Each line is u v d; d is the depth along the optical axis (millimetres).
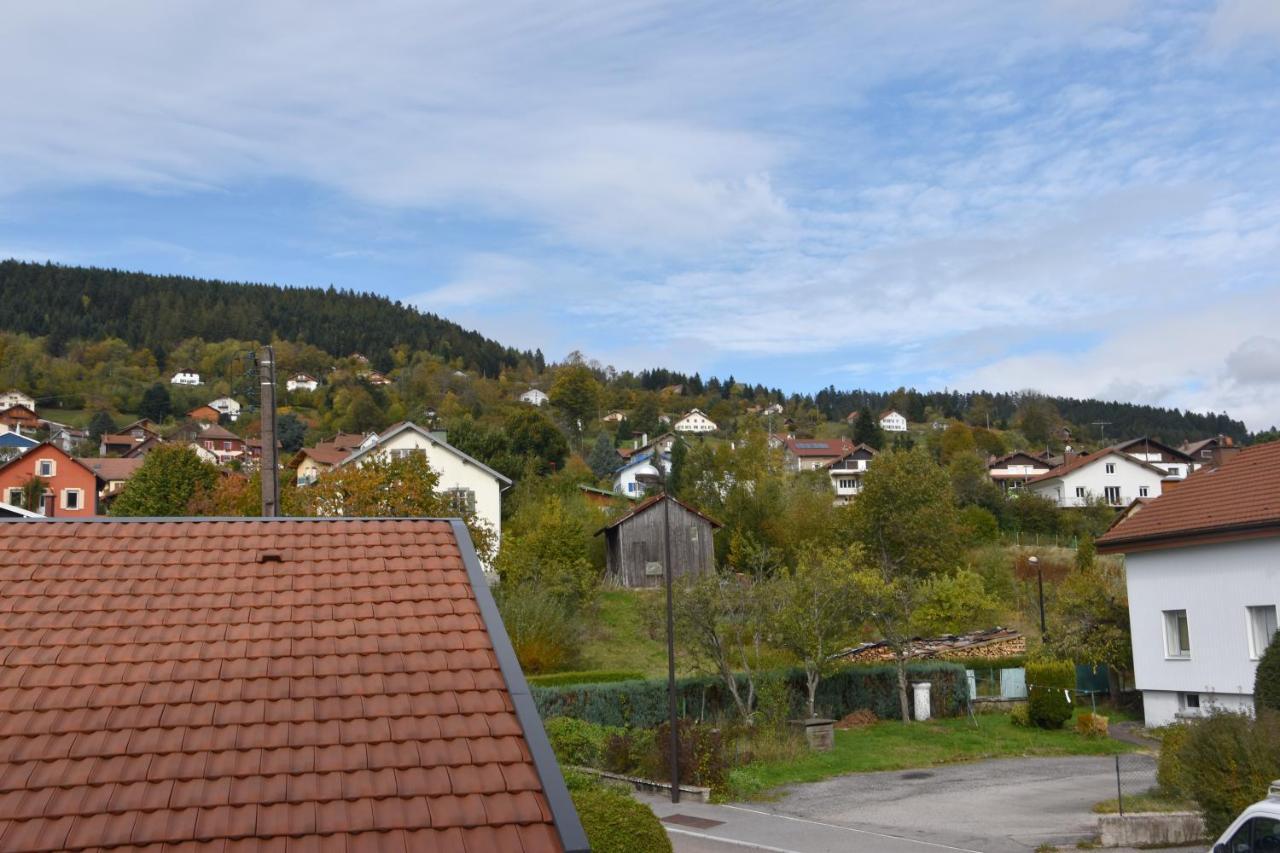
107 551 9883
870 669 30812
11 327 162250
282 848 6402
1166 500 26484
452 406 130375
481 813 6832
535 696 25156
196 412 139125
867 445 121438
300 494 34031
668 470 64062
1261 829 8906
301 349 176250
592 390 137750
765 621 27578
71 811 6551
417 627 8891
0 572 9320
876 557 50781
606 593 47250
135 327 175625
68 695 7664
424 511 35938
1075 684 29766
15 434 99625
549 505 50375
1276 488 23234
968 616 40719
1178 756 14172
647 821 12094
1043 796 18969
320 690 7926
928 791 20078
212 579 9516
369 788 6953
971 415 186750
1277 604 21891
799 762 23594
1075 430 168625
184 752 7148
